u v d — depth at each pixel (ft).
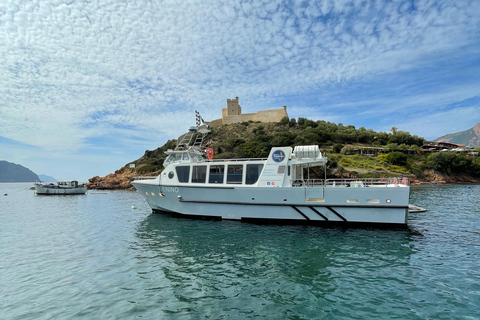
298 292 26.37
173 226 56.29
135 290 27.45
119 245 44.73
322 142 274.16
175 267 33.73
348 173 189.37
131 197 157.99
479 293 25.45
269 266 33.47
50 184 196.13
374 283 28.09
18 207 112.16
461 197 114.11
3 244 47.47
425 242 42.75
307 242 43.04
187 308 23.62
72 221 71.72
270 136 285.23
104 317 22.48
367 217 49.42
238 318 21.85
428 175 220.84
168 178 63.77
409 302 23.99
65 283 29.68
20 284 29.71
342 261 34.73
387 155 229.45
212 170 59.31
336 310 22.86
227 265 34.12
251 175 56.44
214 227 53.88
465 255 36.68
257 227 52.95
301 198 51.98
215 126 383.86
